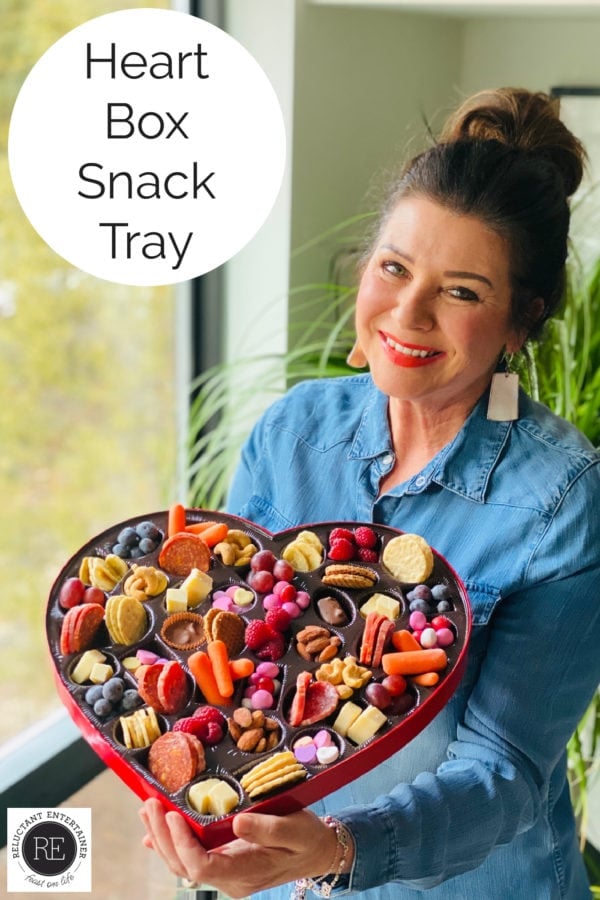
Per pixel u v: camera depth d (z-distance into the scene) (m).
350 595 0.90
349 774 0.76
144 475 2.01
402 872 0.79
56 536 2.07
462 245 0.85
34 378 1.99
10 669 1.97
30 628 2.04
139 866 1.74
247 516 1.11
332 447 1.06
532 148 0.88
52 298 1.96
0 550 2.02
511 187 0.85
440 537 0.97
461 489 0.97
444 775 0.87
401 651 0.84
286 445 1.10
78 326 1.95
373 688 0.80
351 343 1.65
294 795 0.73
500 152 0.85
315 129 1.62
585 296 1.46
